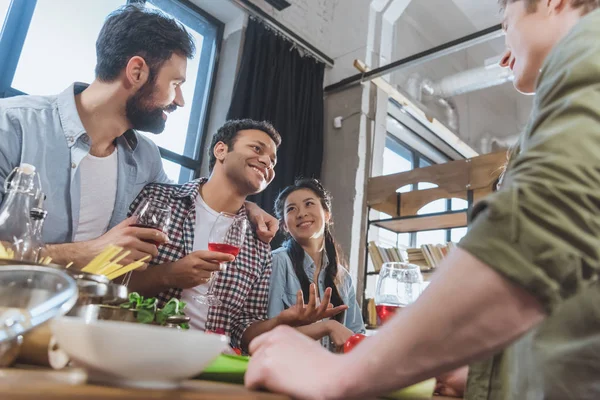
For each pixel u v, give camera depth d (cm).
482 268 34
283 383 42
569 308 42
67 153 168
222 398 37
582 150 35
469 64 483
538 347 43
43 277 42
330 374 39
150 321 66
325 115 359
